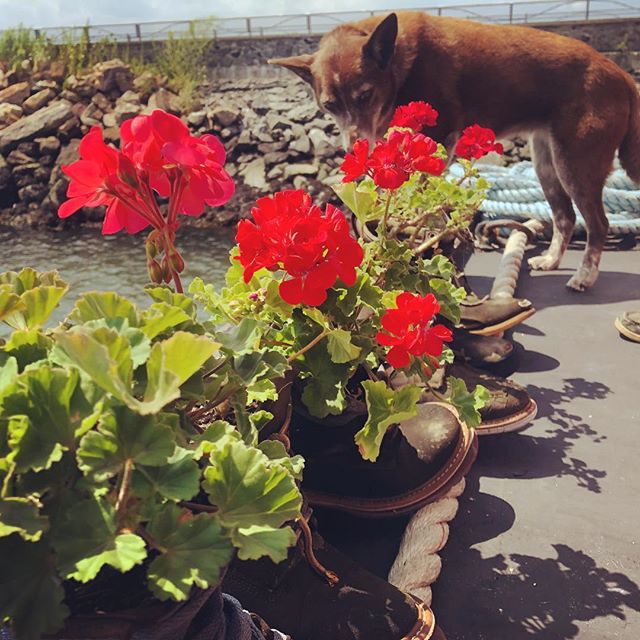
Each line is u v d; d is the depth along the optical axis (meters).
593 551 1.89
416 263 2.01
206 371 0.99
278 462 0.95
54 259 13.15
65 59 21.20
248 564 1.40
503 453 2.43
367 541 1.92
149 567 0.73
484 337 2.93
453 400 1.65
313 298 1.19
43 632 0.70
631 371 3.20
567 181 4.84
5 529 0.66
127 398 0.71
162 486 0.76
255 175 17.06
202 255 12.70
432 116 2.75
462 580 1.78
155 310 0.92
